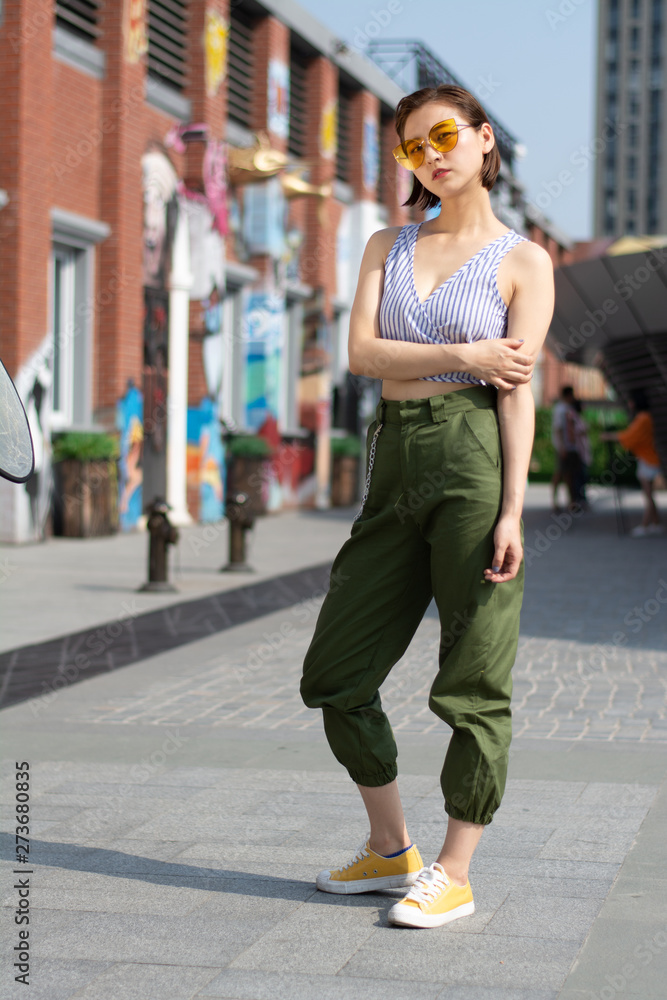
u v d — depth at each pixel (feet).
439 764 16.14
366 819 13.74
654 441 54.90
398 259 11.02
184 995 9.16
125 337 51.72
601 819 13.62
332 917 10.77
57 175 48.24
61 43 47.50
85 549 45.60
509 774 15.57
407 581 10.93
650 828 13.29
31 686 21.49
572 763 16.11
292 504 72.74
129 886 11.59
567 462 62.95
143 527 54.29
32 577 36.96
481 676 10.46
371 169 80.64
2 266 44.78
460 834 10.66
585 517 66.54
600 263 49.57
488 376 10.28
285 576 37.96
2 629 27.48
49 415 47.16
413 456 10.50
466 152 10.65
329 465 78.13
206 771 15.87
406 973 9.52
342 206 78.28
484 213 10.90
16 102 44.32
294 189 66.74
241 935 10.35
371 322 11.07
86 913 10.88
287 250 69.46
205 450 59.47
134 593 33.68
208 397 59.47
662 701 20.04
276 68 65.62
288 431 71.20
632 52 498.69
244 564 39.09
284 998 9.09
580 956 9.84
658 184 498.69
